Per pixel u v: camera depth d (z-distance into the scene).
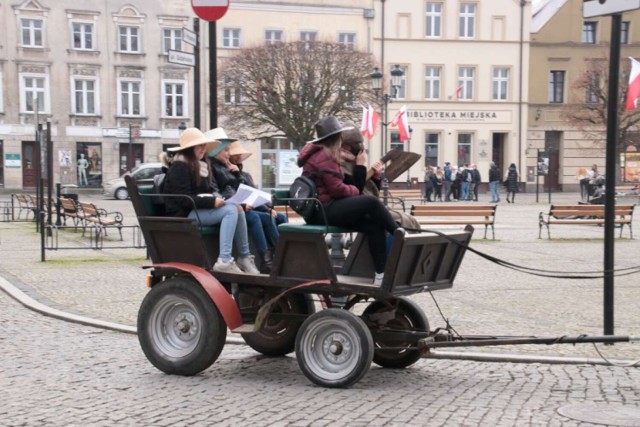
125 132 50.69
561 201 46.03
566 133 59.53
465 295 12.67
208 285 7.46
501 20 58.50
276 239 8.37
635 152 54.28
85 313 10.92
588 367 8.15
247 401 6.75
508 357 8.44
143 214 8.02
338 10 56.66
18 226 27.59
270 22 56.00
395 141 57.47
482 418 6.25
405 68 57.72
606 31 59.41
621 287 13.74
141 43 56.00
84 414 6.32
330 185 7.51
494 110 58.69
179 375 7.70
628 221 22.66
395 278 7.01
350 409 6.50
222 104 44.72
